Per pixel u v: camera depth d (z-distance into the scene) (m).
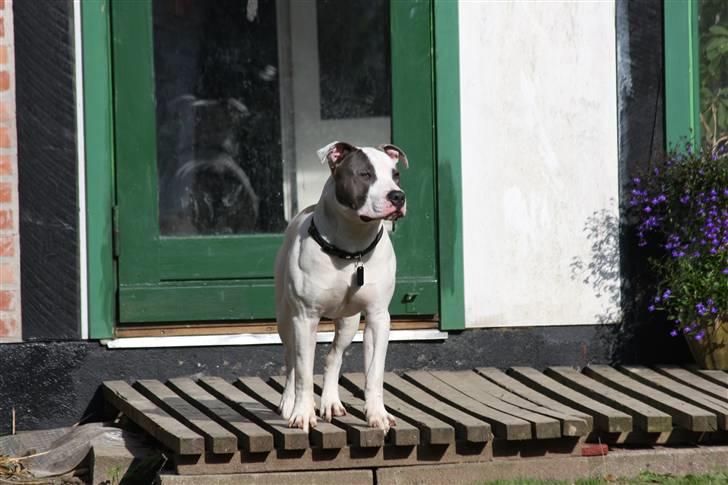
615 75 10.50
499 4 10.30
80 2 9.73
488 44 10.29
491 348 10.33
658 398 8.87
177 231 10.09
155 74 10.03
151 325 9.97
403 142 10.21
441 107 10.20
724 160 9.91
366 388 7.76
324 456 7.75
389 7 10.24
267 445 7.59
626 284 10.52
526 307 10.37
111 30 9.84
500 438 8.01
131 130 9.88
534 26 10.37
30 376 9.73
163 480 7.61
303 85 10.39
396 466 7.84
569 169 10.44
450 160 10.21
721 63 10.74
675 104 10.55
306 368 7.74
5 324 9.67
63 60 9.70
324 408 8.13
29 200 9.69
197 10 10.19
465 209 10.27
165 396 9.12
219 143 10.23
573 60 10.43
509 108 10.34
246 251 10.09
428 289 10.18
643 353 10.53
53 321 9.74
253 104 10.30
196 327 10.03
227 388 9.44
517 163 10.35
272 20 10.34
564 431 7.96
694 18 10.59
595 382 9.67
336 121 10.40
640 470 8.16
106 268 9.83
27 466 8.88
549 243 10.41
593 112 10.47
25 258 9.69
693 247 9.87
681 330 10.20
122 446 8.59
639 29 10.50
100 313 9.80
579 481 7.95
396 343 10.19
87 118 9.75
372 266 7.55
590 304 10.47
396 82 10.19
